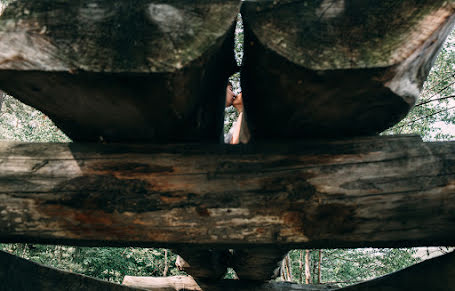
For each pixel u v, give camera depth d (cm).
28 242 133
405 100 115
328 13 100
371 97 110
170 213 124
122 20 97
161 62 93
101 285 177
